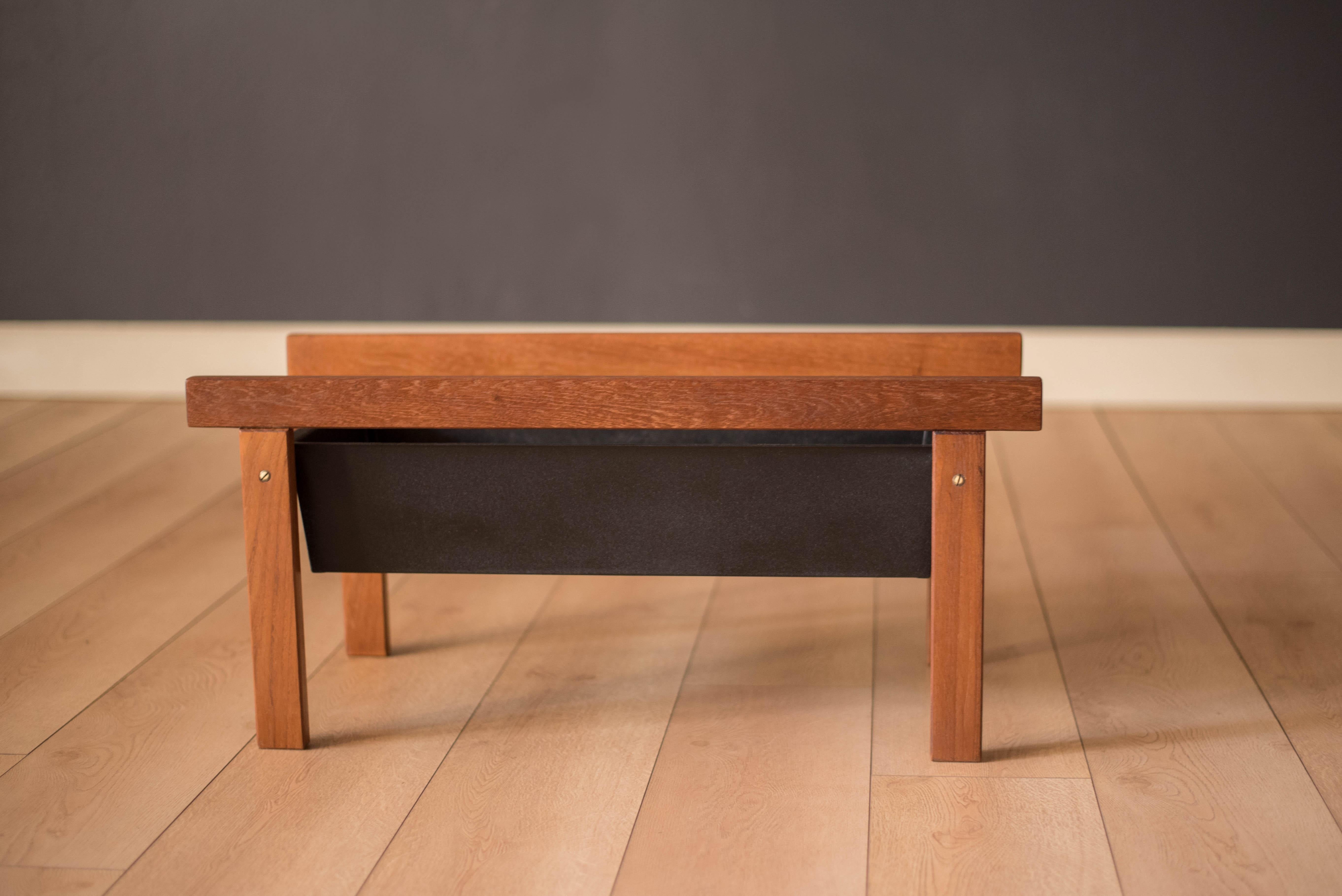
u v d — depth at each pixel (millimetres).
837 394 1261
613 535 1339
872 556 1337
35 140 3307
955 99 3078
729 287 3244
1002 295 3182
